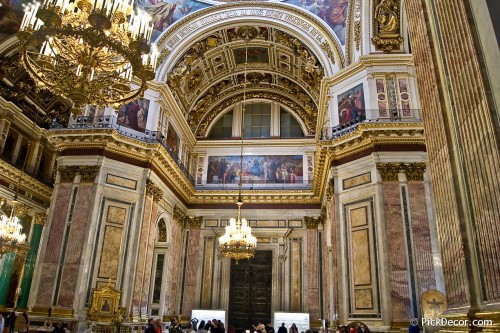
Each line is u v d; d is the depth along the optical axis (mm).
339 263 13602
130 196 15750
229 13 19156
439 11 5211
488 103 3979
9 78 17500
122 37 7773
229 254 13648
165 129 18375
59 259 14219
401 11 15164
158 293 18188
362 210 13555
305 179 22266
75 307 13594
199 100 23234
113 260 14758
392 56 14914
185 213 21688
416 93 14547
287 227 21375
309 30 18297
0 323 10828
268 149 23172
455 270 4461
